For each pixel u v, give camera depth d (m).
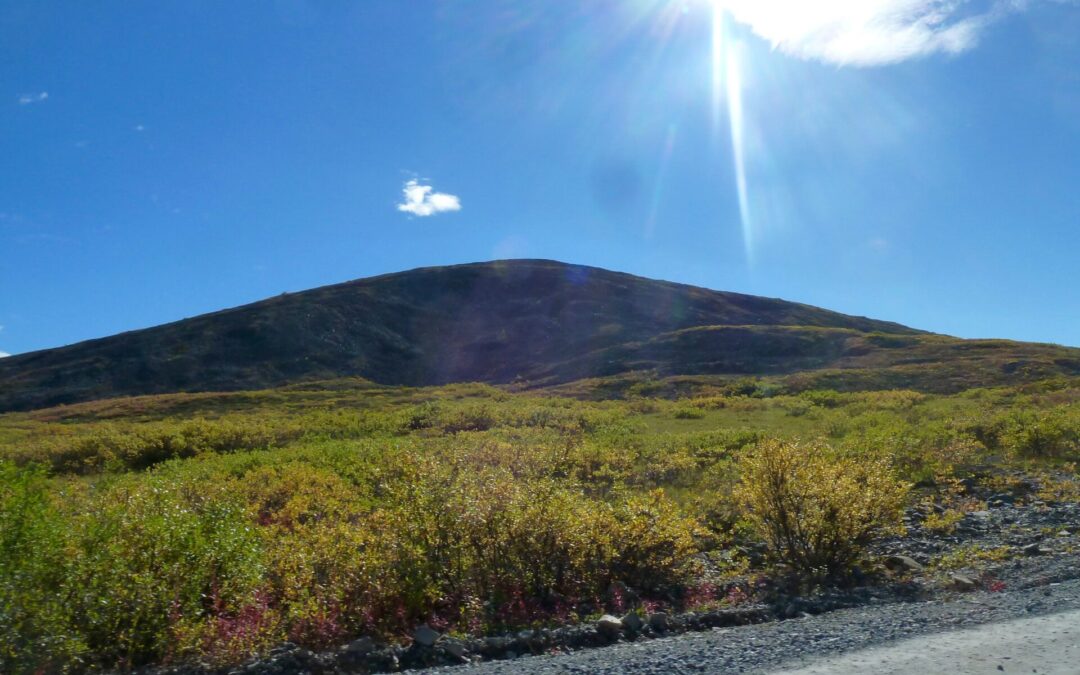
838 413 32.50
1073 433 18.77
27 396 75.44
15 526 6.18
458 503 8.16
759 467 9.81
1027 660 5.14
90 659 6.20
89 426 40.25
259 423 34.41
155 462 25.17
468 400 47.28
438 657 6.47
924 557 10.10
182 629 6.42
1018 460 17.58
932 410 30.14
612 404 41.62
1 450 25.55
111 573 6.59
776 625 6.90
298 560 7.79
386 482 8.74
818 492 9.42
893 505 9.49
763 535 10.26
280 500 12.92
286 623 6.97
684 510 12.46
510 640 6.79
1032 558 9.36
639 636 7.03
